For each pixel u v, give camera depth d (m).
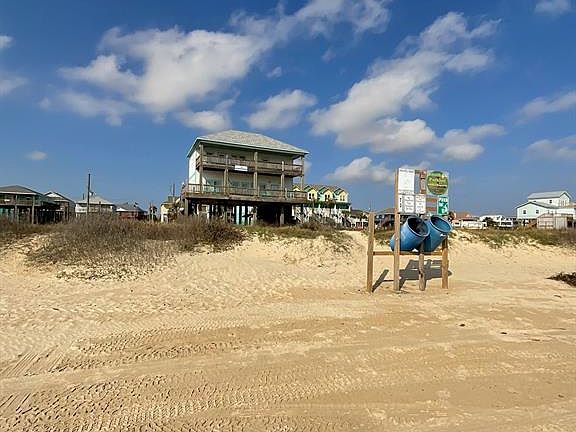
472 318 8.29
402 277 13.77
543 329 7.56
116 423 3.94
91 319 7.82
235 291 10.66
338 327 7.44
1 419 3.99
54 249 13.96
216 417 4.08
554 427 3.95
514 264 18.56
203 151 35.53
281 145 38.84
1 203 47.59
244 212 37.22
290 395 4.61
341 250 17.58
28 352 5.95
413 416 4.14
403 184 11.29
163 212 52.22
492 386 4.91
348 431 3.84
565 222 39.19
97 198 68.12
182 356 5.84
